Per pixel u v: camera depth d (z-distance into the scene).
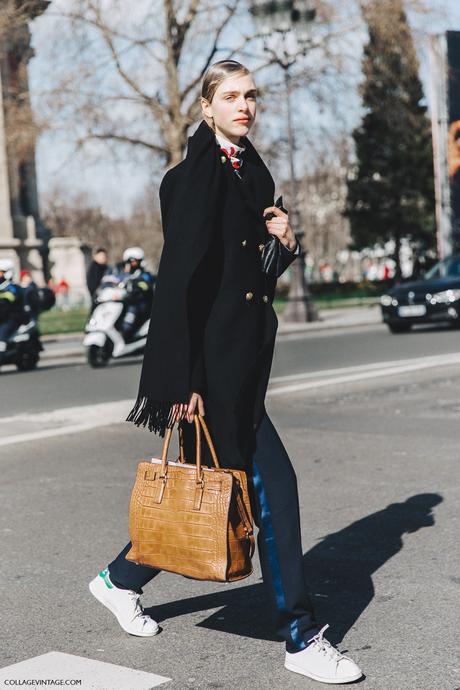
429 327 28.98
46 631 5.11
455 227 39.41
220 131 4.37
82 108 32.22
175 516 4.31
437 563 6.08
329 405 13.32
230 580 4.25
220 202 4.30
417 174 68.81
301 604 4.35
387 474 8.80
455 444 10.13
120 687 4.32
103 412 13.28
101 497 8.27
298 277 35.31
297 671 4.36
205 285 4.30
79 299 58.84
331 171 79.00
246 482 4.32
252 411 4.37
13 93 33.44
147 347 4.32
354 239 72.69
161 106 33.16
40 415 13.25
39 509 7.91
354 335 27.61
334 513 7.46
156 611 5.34
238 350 4.30
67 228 115.06
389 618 5.13
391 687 4.23
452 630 4.91
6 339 21.25
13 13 31.23
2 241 59.19
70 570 6.22
